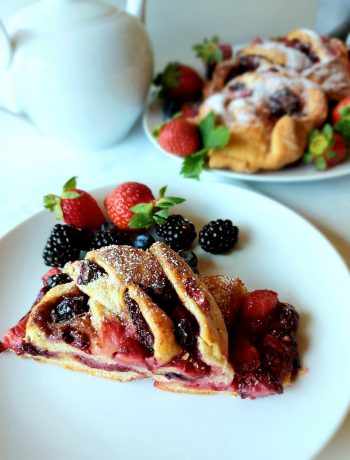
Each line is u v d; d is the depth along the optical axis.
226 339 0.25
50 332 0.27
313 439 0.22
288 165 0.40
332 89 0.44
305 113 0.41
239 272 0.31
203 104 0.44
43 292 0.29
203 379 0.25
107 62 0.39
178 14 0.58
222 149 0.39
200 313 0.25
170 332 0.25
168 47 0.60
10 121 0.51
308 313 0.28
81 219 0.34
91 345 0.26
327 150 0.38
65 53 0.38
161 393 0.26
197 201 0.37
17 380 0.27
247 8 0.60
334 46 0.48
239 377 0.24
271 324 0.27
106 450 0.23
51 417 0.25
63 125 0.42
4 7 0.49
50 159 0.45
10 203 0.40
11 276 0.32
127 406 0.25
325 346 0.26
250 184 0.40
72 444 0.24
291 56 0.46
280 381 0.24
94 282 0.28
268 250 0.32
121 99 0.41
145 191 0.35
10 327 0.29
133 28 0.40
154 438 0.24
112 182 0.41
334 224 0.35
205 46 0.53
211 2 0.58
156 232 0.34
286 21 0.64
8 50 0.38
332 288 0.29
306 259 0.31
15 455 0.23
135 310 0.25
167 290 0.26
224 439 0.23
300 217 0.34
